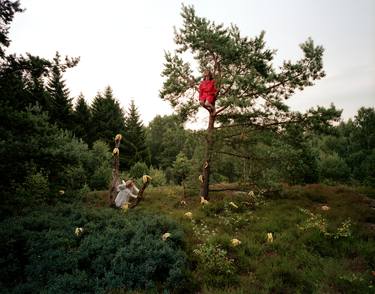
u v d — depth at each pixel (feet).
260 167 39.93
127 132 161.48
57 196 39.73
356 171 173.78
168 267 21.90
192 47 37.81
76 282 19.61
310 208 37.09
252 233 29.14
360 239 27.48
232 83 35.01
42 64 30.63
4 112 28.35
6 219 28.07
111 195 38.86
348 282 20.17
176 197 44.55
